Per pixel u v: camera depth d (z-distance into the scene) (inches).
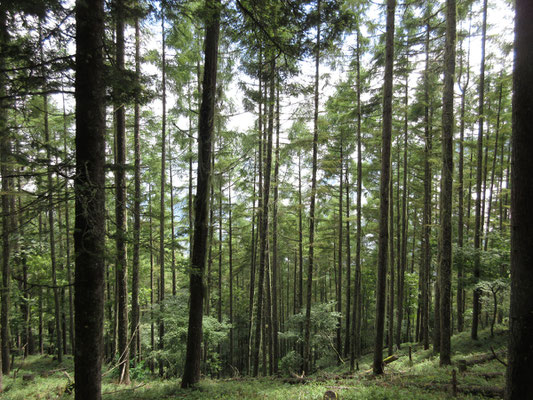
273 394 295.9
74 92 179.3
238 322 1101.7
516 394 139.6
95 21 178.7
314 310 651.5
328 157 585.3
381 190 354.0
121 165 188.9
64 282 709.3
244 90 486.6
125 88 214.7
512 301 144.9
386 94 351.9
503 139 725.3
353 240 931.3
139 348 556.1
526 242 139.7
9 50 182.4
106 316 738.8
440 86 490.6
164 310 529.7
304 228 946.1
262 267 520.4
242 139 574.6
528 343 137.3
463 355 462.6
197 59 553.6
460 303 677.9
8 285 397.7
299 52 249.8
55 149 171.3
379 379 337.1
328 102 581.3
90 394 174.2
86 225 172.6
